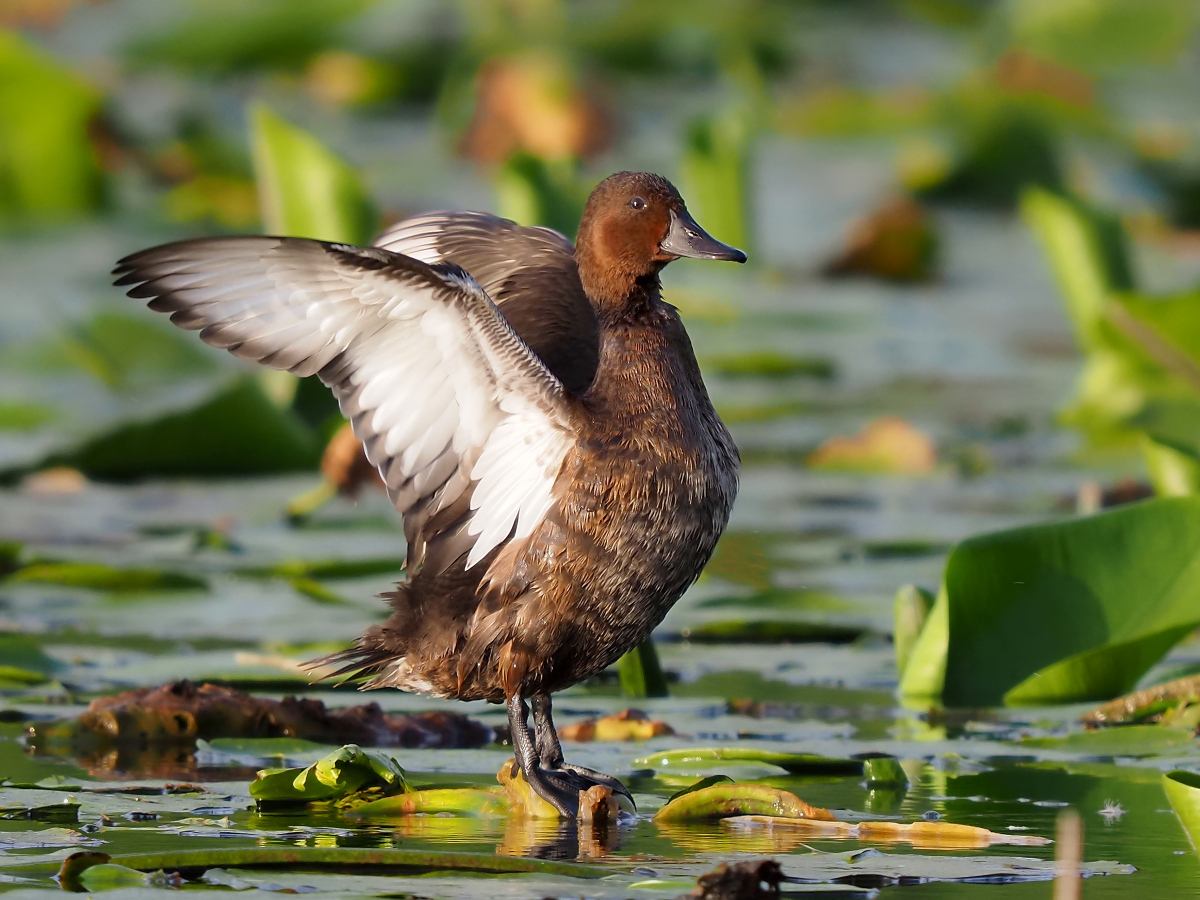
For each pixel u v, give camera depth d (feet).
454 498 24.12
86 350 53.83
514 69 88.63
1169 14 114.32
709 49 110.52
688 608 35.04
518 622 24.43
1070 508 43.04
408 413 23.54
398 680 25.72
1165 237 84.58
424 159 91.35
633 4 114.32
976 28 128.47
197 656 30.58
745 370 60.90
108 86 98.53
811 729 27.25
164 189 80.94
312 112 101.86
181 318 22.70
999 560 28.76
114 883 18.38
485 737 27.22
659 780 24.49
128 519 42.01
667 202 25.94
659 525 24.61
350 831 21.40
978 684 28.68
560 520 24.34
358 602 34.45
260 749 25.34
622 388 25.17
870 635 33.47
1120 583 28.68
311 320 22.86
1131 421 52.49
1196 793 20.65
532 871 19.17
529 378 23.65
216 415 46.34
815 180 98.17
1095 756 25.55
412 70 105.81
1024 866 19.74
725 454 25.77
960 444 51.55
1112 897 18.65
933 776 24.54
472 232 29.32
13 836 20.62
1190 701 27.27
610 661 25.36
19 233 73.10
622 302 25.94
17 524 41.11
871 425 50.29
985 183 89.76
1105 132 97.55
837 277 78.18
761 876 17.99
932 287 78.18
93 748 25.68
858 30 130.11
